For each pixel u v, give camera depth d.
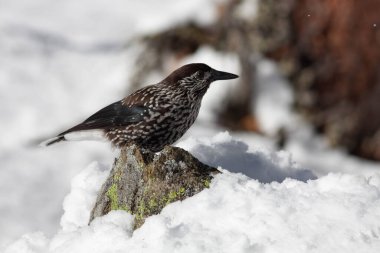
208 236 5.38
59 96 18.23
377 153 16.06
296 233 5.22
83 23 23.03
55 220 13.94
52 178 15.30
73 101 18.00
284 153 8.06
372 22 16.09
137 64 17.50
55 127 17.05
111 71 18.52
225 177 6.09
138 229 5.74
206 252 5.22
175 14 17.36
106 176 7.72
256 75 16.42
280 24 16.42
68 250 5.86
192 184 6.10
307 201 5.54
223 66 16.38
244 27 16.56
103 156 16.02
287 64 16.50
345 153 16.14
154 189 6.19
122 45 21.27
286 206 5.48
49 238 6.40
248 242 5.19
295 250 5.07
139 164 6.42
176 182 6.13
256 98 16.36
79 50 20.92
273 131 16.17
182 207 5.79
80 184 7.70
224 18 16.78
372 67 16.19
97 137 9.40
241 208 5.56
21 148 16.41
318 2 16.27
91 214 7.06
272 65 16.55
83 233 6.01
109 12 23.97
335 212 5.35
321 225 5.25
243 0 16.73
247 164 7.82
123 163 6.63
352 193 5.69
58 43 21.28
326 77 16.42
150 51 17.31
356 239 5.07
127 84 17.66
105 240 5.78
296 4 16.38
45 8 24.02
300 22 16.42
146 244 5.50
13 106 17.77
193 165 6.23
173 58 17.05
